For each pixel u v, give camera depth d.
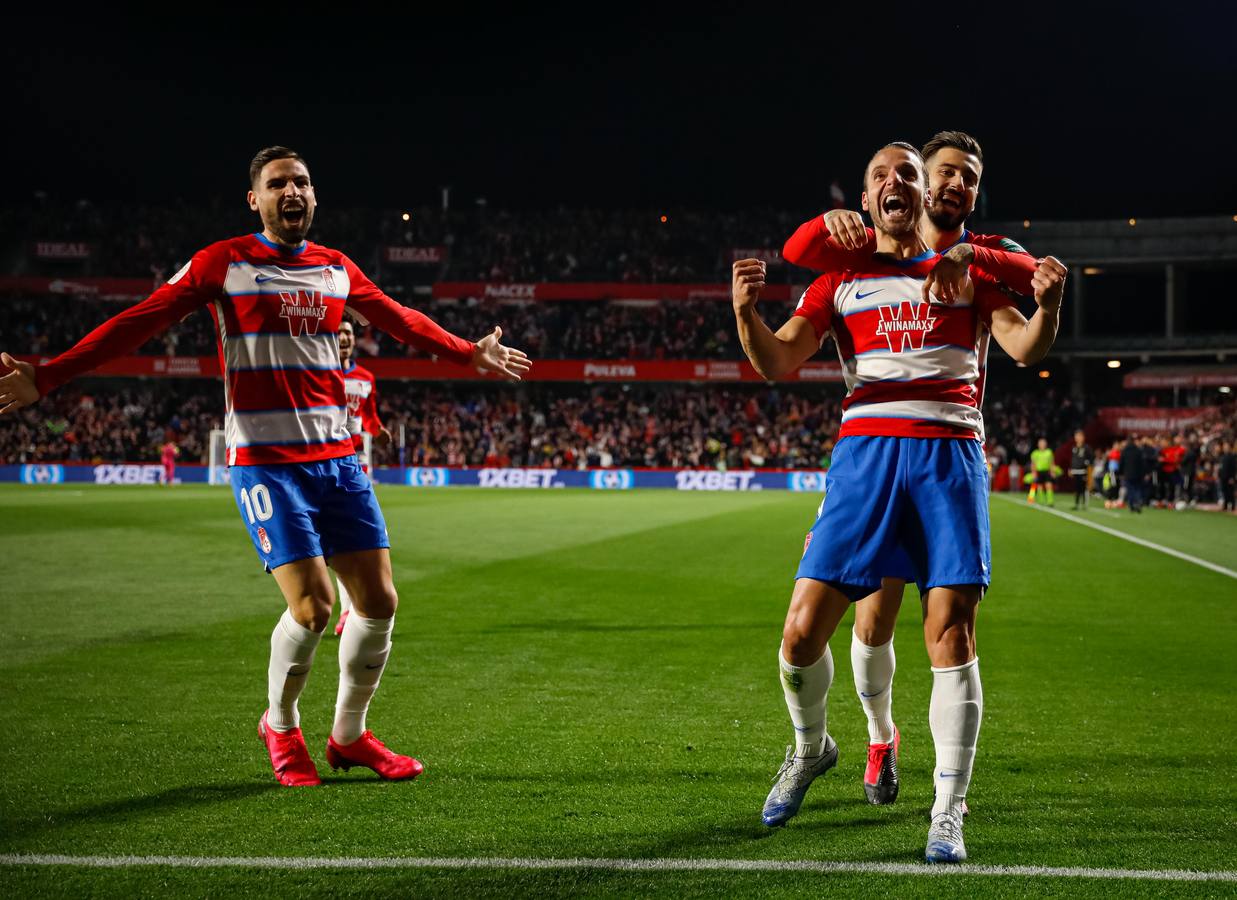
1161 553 13.88
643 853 3.31
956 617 3.46
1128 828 3.55
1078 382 43.66
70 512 20.55
